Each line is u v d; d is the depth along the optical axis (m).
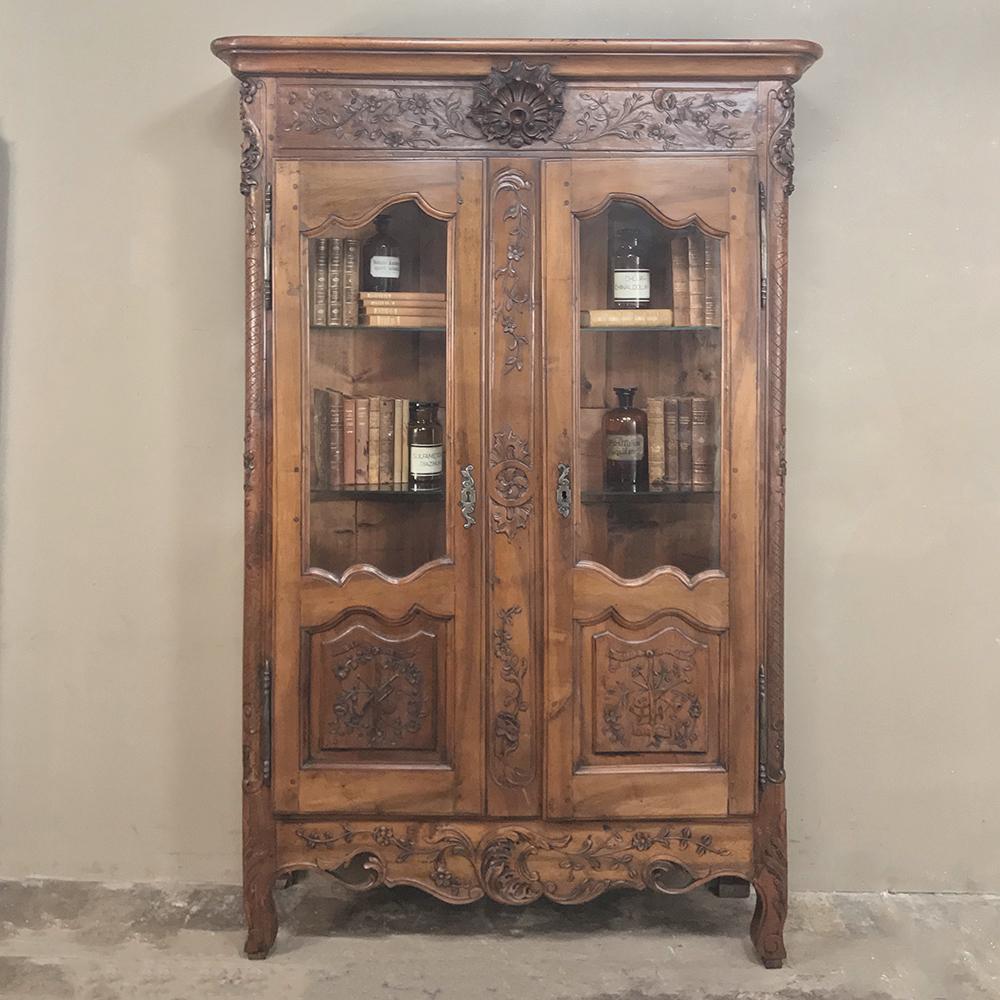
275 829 2.62
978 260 2.99
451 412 2.57
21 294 3.02
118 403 3.03
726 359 2.56
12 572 3.03
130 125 3.00
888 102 2.98
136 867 3.07
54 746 3.06
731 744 2.59
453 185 2.54
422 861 2.62
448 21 3.00
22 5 2.99
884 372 3.01
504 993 2.51
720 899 2.98
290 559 2.58
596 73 2.51
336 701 2.60
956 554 3.03
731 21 2.99
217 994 2.50
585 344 2.58
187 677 3.06
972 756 3.03
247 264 2.55
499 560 2.58
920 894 3.04
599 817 2.60
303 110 2.53
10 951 2.69
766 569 2.59
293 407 2.56
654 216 2.55
